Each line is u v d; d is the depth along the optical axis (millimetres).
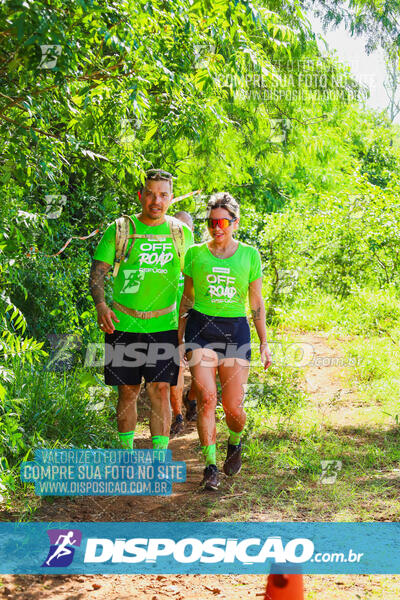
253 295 6023
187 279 5977
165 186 5758
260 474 6145
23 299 8539
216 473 5727
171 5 6203
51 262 8719
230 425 5988
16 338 5484
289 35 9547
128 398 6043
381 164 28828
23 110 5422
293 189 18984
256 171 16422
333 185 19781
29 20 3701
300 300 14977
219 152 12758
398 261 16672
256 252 5922
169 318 5938
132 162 8172
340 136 19312
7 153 5910
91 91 5836
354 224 16719
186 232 5902
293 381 9023
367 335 13102
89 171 10047
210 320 5801
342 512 5211
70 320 8969
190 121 7730
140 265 5785
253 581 4164
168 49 6840
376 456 6562
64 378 7441
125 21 4949
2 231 5785
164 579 4184
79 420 6605
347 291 16469
